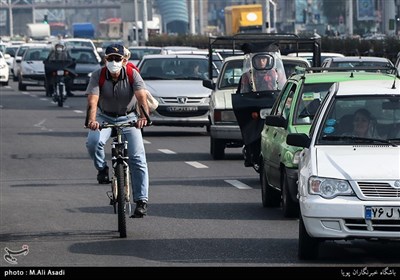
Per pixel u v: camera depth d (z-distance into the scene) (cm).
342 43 11912
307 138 2452
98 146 2688
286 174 2883
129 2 19250
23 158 4725
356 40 11825
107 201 3356
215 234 2706
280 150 2942
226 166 4362
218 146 4591
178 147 5212
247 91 3803
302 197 2281
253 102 3531
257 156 3581
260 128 3538
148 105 2666
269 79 3772
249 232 2728
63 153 4931
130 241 2612
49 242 2616
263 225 2839
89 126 2609
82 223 2919
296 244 2544
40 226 2880
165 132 6150
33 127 6419
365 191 2211
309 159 2323
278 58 3828
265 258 2364
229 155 4831
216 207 3195
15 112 7738
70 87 9575
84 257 2403
